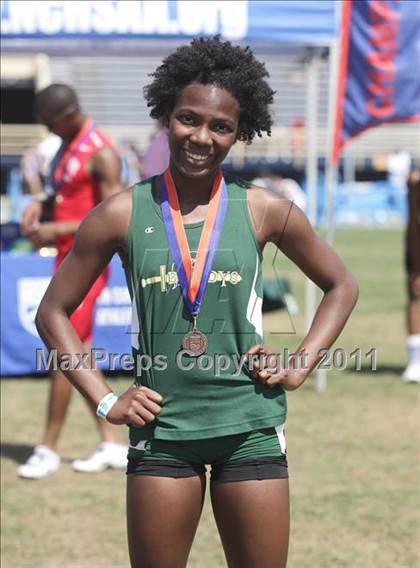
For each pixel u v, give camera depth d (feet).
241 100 12.10
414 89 30.73
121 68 108.37
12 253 37.14
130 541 12.01
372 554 18.94
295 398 32.45
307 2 30.40
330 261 12.50
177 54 11.93
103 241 12.11
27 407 31.45
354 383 34.83
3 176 89.35
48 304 12.34
